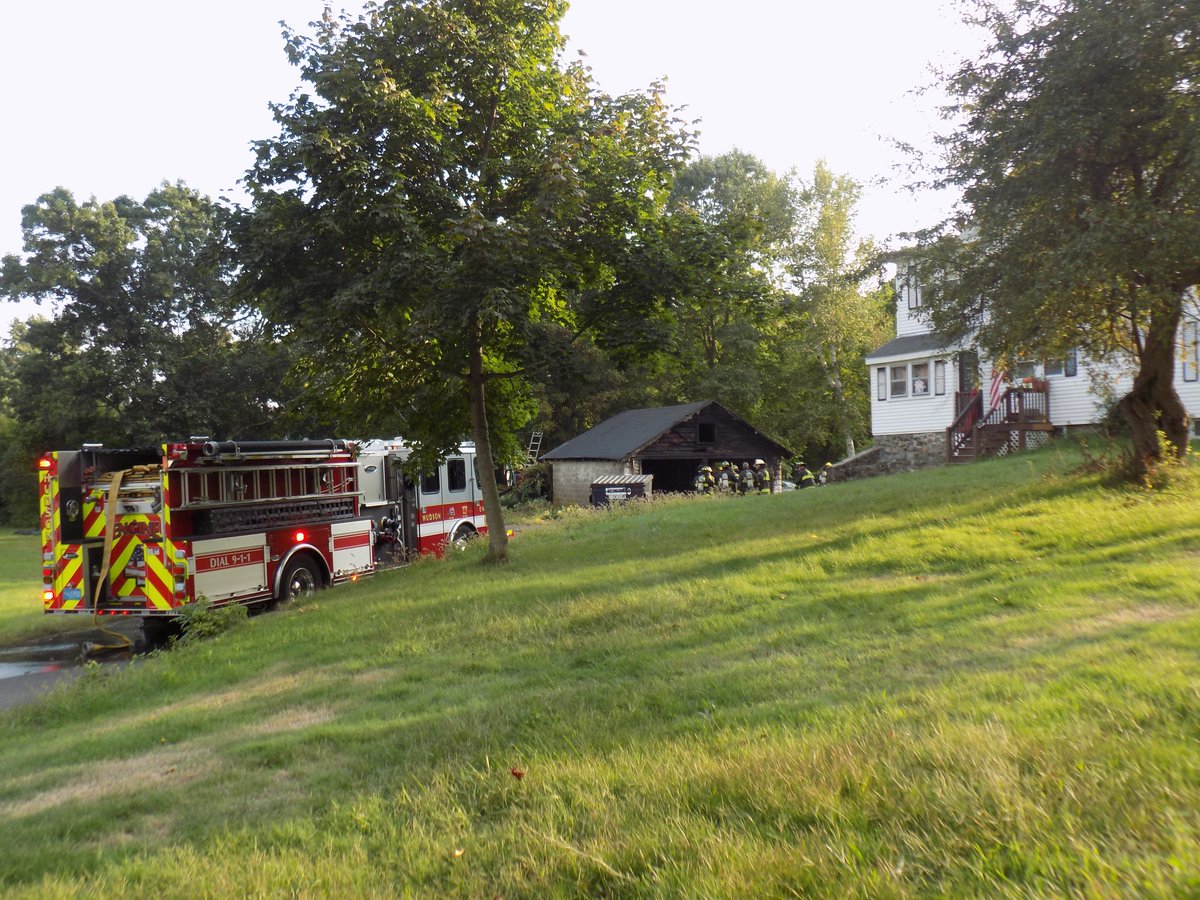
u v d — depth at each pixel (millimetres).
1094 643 6406
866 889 3230
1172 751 4117
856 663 6824
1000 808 3658
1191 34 12141
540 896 3672
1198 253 12039
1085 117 12656
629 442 39062
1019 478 17391
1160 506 11859
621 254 13672
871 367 32531
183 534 13133
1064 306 13016
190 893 3951
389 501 19609
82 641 13742
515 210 13836
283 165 12750
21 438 50406
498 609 10711
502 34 13422
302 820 4801
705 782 4477
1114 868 3125
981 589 8859
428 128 12836
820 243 44594
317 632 10625
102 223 39875
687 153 14555
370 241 13250
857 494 18859
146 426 39188
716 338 50312
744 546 13453
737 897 3326
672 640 8367
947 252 14969
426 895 3789
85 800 5574
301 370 15008
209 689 8742
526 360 13891
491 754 5543
